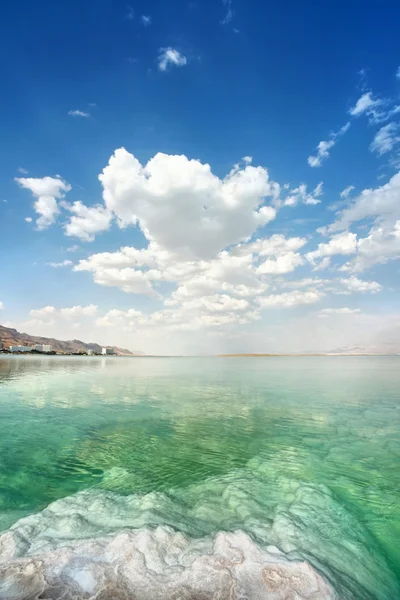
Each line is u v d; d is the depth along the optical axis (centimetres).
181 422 1410
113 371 4656
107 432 1251
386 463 922
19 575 413
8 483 796
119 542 480
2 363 6462
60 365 6222
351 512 644
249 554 460
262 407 1750
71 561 439
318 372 4575
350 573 454
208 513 624
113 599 376
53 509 623
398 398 2077
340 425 1359
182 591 388
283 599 378
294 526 567
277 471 862
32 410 1641
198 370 5088
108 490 738
